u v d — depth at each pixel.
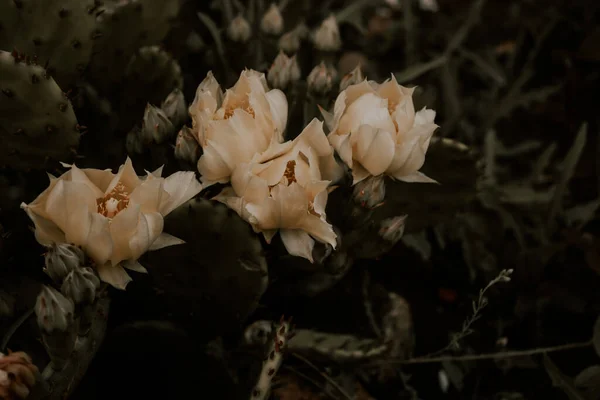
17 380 0.46
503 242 0.69
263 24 0.63
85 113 0.59
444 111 0.79
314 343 0.55
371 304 0.62
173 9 0.59
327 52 0.61
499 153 0.77
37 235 0.47
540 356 0.65
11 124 0.51
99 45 0.58
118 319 0.58
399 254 0.70
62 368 0.47
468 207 0.69
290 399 0.60
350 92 0.51
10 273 0.56
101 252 0.47
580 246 0.66
